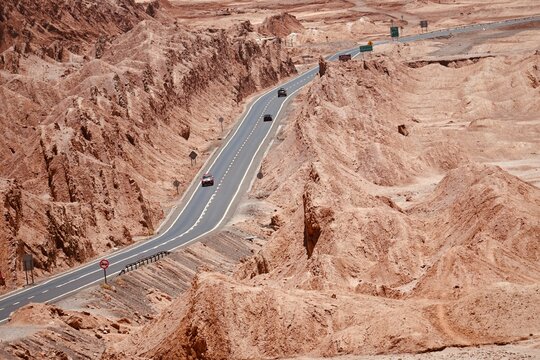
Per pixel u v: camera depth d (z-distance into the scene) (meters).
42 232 108.31
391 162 137.00
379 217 94.50
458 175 108.00
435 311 67.94
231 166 150.88
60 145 123.38
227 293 72.31
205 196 137.75
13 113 144.62
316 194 96.94
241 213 128.88
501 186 98.69
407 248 90.19
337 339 67.31
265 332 71.06
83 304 93.19
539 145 148.25
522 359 58.56
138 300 98.12
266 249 99.94
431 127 153.25
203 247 115.00
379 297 77.50
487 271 77.88
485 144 148.75
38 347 78.62
